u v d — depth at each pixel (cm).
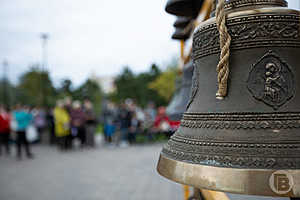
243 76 94
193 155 90
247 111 90
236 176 78
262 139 84
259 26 93
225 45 92
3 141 1146
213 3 112
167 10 191
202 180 83
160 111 1440
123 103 1370
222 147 87
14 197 550
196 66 114
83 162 904
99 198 532
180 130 107
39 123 1441
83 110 1280
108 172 748
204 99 104
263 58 93
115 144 1328
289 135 84
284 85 91
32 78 2741
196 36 112
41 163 911
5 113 1152
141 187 601
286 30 93
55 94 2994
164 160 100
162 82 3058
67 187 613
